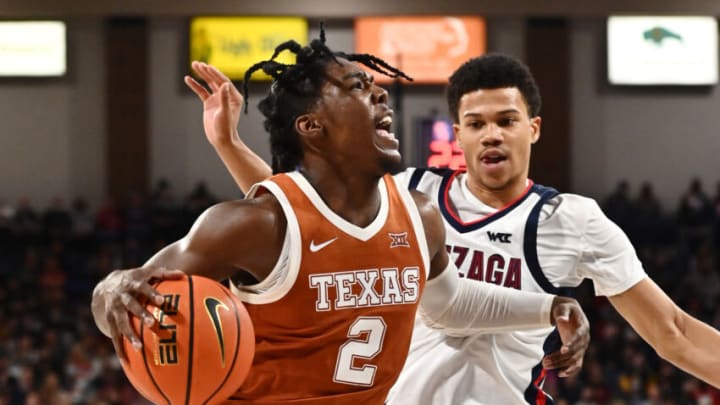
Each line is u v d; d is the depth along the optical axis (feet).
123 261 45.14
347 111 7.72
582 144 53.16
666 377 36.35
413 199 8.41
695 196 49.96
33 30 52.31
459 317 9.09
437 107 51.24
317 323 7.57
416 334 10.11
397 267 7.90
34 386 33.91
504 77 9.86
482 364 9.85
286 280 7.45
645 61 53.01
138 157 52.39
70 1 47.85
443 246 8.63
